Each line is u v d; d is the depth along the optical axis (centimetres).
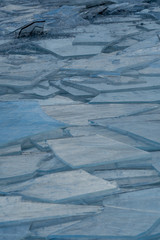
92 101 604
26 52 898
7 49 925
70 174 399
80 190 371
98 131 501
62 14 1298
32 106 571
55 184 382
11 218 335
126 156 425
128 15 1306
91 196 368
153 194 368
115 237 315
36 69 755
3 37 1047
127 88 657
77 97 651
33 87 695
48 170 414
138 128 495
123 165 424
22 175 404
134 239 314
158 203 354
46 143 473
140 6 1454
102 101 604
